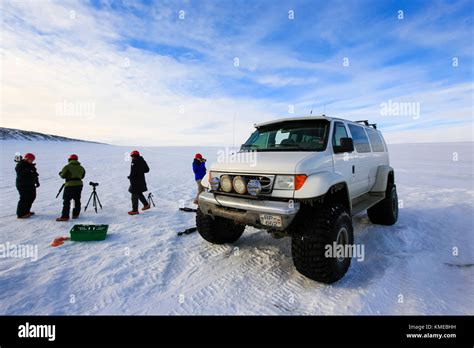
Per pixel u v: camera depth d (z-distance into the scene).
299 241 2.99
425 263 3.54
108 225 5.36
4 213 6.66
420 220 5.63
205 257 3.87
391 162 24.52
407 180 13.07
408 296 2.79
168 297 2.85
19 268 3.45
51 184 12.20
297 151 3.53
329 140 3.60
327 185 2.95
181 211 6.88
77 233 4.50
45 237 4.76
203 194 3.71
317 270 2.89
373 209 5.21
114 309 2.63
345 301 2.70
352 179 4.02
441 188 10.17
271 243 4.40
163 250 4.11
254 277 3.26
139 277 3.26
